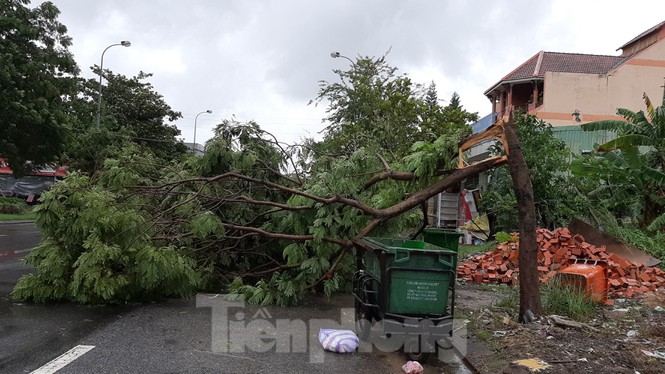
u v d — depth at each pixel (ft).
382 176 27.96
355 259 28.89
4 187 146.00
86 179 27.02
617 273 30.58
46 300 25.39
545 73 95.25
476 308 25.91
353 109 83.35
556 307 23.40
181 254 28.17
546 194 49.32
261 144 32.14
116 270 25.54
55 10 77.46
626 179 45.83
